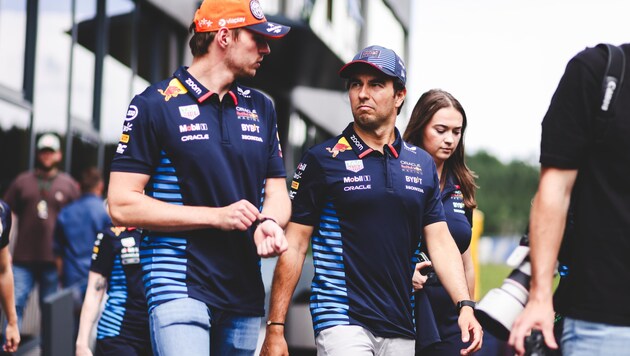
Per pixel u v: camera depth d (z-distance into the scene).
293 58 27.36
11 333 9.42
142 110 7.12
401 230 8.06
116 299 10.00
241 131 7.29
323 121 41.34
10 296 9.28
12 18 16.22
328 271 8.09
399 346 8.06
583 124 5.68
